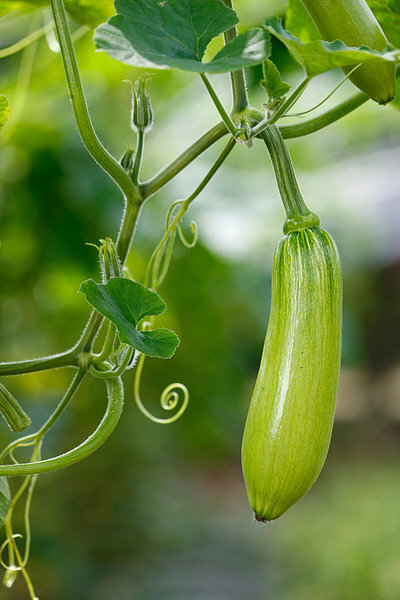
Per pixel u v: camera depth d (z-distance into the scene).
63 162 2.84
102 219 2.92
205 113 2.93
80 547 5.53
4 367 1.32
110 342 1.32
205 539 6.86
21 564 1.40
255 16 2.35
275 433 1.22
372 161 4.62
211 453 7.25
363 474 6.82
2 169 2.82
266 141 1.27
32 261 3.07
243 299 3.18
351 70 1.24
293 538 5.68
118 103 2.96
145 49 1.17
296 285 1.23
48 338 3.53
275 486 1.22
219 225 2.81
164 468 6.84
